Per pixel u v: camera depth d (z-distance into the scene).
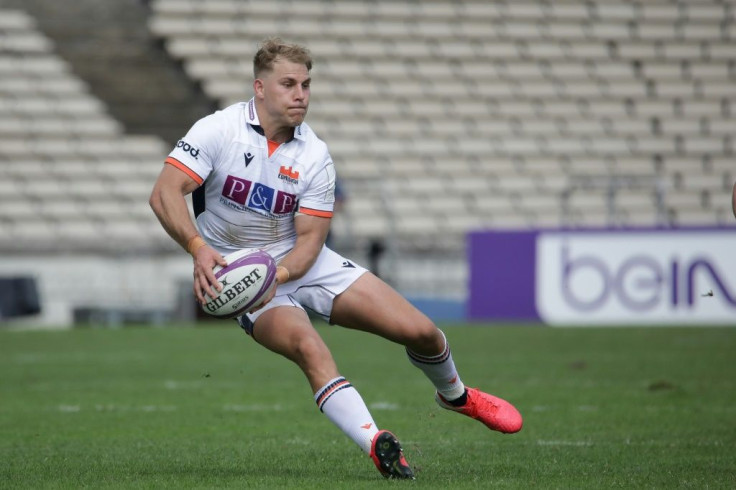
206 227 18.23
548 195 85.12
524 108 90.81
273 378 35.78
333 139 86.19
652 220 84.94
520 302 59.25
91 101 86.06
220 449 20.95
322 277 18.08
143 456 19.94
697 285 55.84
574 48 95.06
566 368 37.75
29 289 64.19
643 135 90.19
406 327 17.61
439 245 77.75
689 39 96.31
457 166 86.00
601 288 57.38
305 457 19.75
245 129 17.50
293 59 17.22
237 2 92.44
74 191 79.50
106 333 56.38
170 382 34.50
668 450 20.69
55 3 94.56
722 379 34.44
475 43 94.50
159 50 91.50
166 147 84.31
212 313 16.45
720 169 89.06
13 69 87.06
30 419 25.89
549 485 16.17
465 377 35.00
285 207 17.83
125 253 71.62
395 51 92.56
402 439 22.58
